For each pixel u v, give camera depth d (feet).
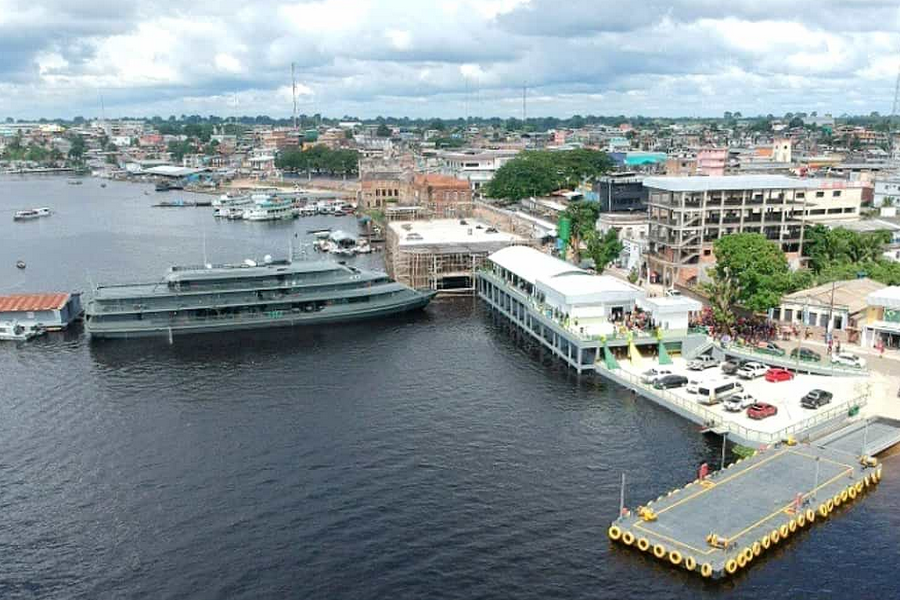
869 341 422.00
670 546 243.81
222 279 527.40
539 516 273.95
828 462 298.35
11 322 518.37
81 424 362.94
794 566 242.58
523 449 328.70
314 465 316.40
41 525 273.54
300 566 247.50
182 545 260.01
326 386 412.57
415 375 428.97
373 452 327.67
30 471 314.35
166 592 235.81
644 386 388.57
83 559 253.03
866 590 231.50
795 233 570.05
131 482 304.09
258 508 282.56
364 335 515.91
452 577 240.53
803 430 324.80
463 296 633.61
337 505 283.79
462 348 482.69
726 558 236.43
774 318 463.83
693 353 426.51
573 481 299.38
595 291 454.40
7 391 410.11
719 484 282.77
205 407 383.45
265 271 540.93
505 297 561.84
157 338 510.58
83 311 574.15
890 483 291.38
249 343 498.28
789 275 463.83
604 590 233.14
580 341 418.92
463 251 638.53
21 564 250.98
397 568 245.65
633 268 610.24
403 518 274.16
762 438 318.45
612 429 347.77
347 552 254.47
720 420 339.36
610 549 253.03
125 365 454.40
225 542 261.24
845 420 340.18
